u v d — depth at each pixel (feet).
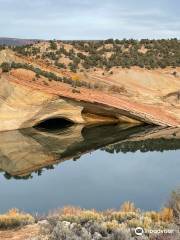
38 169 109.81
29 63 224.74
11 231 43.65
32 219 48.26
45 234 41.01
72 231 38.88
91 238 37.37
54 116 187.93
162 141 157.48
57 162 119.65
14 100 176.65
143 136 168.86
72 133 174.40
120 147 145.48
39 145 146.51
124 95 219.41
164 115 203.21
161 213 49.26
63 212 53.83
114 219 47.14
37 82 193.26
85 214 48.19
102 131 180.55
